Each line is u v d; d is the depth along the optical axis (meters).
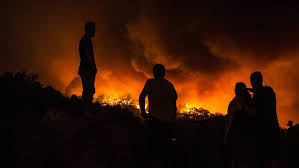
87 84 5.02
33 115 3.67
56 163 3.29
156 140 4.29
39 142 3.26
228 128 4.43
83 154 3.42
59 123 3.64
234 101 4.40
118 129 3.96
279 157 4.28
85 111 4.31
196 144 5.43
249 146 4.28
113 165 3.57
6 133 3.13
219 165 5.23
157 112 4.31
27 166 3.04
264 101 4.37
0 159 2.95
